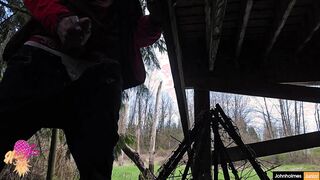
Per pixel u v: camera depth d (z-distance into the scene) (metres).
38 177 7.42
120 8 1.44
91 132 1.19
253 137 33.66
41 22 1.15
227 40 4.08
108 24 1.36
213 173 3.58
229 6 3.14
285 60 4.05
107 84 1.24
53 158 5.77
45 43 1.19
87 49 1.25
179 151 3.36
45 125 1.23
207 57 4.08
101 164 1.20
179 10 3.20
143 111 25.95
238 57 4.11
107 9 1.36
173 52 2.47
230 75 4.10
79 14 1.27
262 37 4.02
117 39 1.40
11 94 1.12
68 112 1.21
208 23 2.85
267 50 3.78
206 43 3.79
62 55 1.18
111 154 1.24
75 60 1.20
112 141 1.23
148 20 1.61
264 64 4.08
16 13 5.29
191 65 4.11
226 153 3.32
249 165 3.65
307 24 3.33
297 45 3.83
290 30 3.78
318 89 4.08
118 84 1.29
